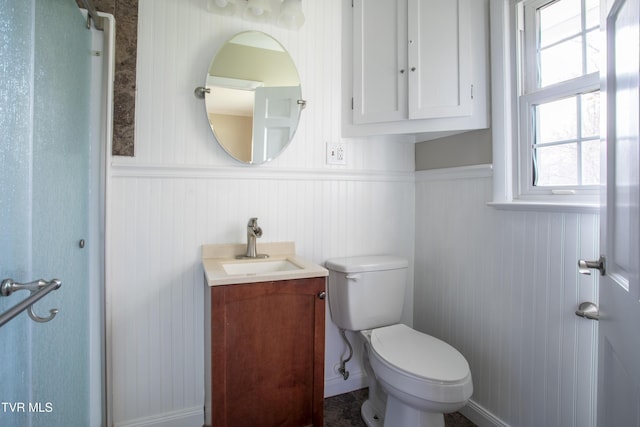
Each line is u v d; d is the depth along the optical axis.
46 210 0.87
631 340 0.66
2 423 0.64
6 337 0.66
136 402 1.42
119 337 1.39
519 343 1.34
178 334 1.47
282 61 1.62
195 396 1.50
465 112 1.47
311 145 1.69
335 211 1.75
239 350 1.18
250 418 1.21
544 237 1.25
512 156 1.39
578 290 1.14
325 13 1.72
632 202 0.66
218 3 1.45
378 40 1.65
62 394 1.00
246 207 1.57
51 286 0.71
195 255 1.49
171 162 1.44
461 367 1.19
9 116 0.66
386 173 1.87
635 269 0.64
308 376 1.28
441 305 1.76
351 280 1.56
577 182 1.20
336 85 1.75
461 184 1.63
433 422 1.23
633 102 0.65
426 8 1.54
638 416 0.63
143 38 1.39
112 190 1.36
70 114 1.05
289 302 1.24
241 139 1.54
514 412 1.36
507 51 1.39
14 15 0.68
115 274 1.37
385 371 1.22
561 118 1.25
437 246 1.78
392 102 1.61
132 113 1.38
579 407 1.13
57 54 0.94
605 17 0.82
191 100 1.47
